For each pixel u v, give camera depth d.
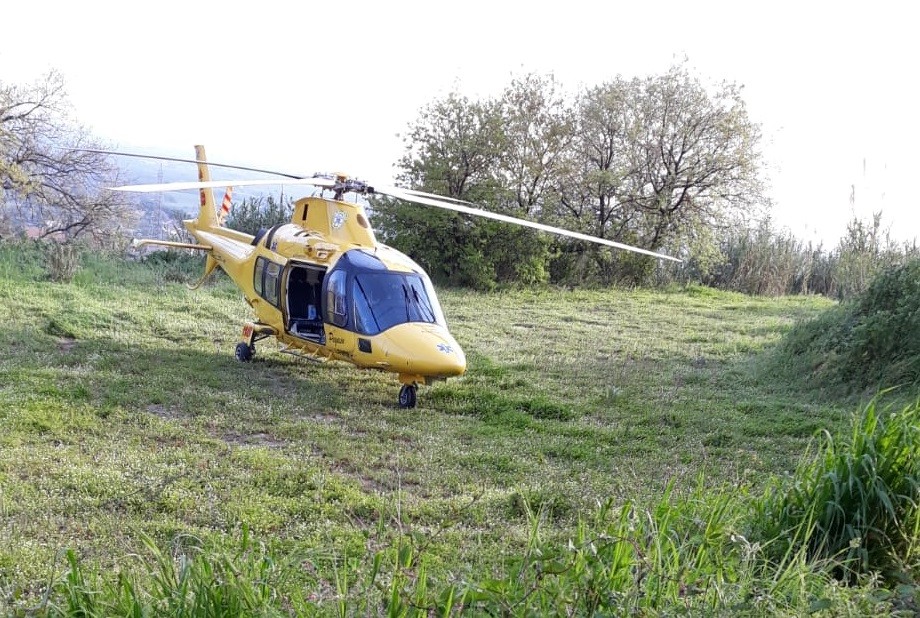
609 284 24.81
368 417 9.80
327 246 11.39
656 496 6.97
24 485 6.56
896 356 11.23
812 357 12.40
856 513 5.30
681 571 4.21
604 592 3.88
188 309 15.74
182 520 6.16
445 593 3.84
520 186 24.14
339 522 6.36
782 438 9.55
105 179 24.34
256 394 10.39
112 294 16.28
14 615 3.77
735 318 19.44
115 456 7.53
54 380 10.08
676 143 25.20
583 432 9.54
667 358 14.36
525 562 4.09
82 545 5.54
